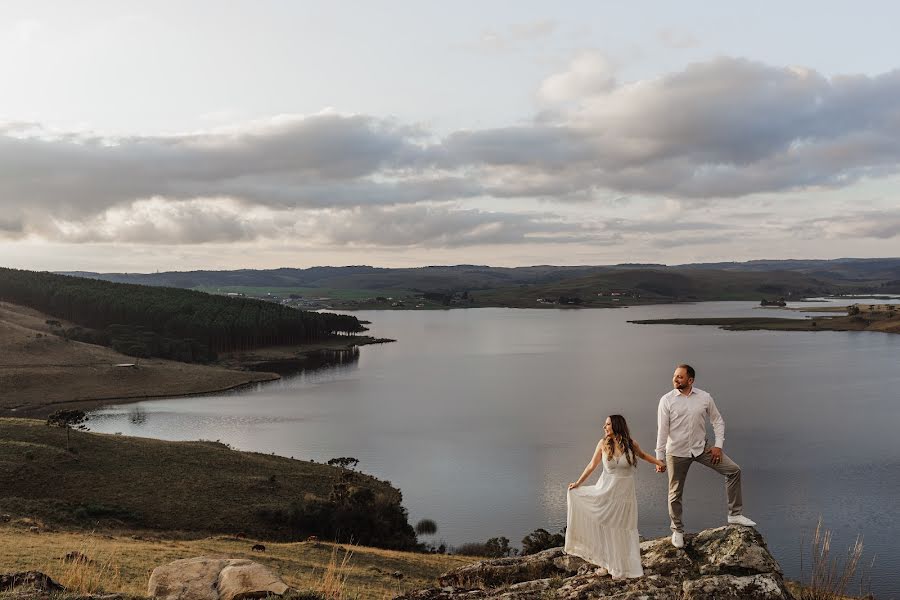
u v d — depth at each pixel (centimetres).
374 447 12031
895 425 12769
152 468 7962
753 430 12481
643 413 14775
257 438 12812
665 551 1445
